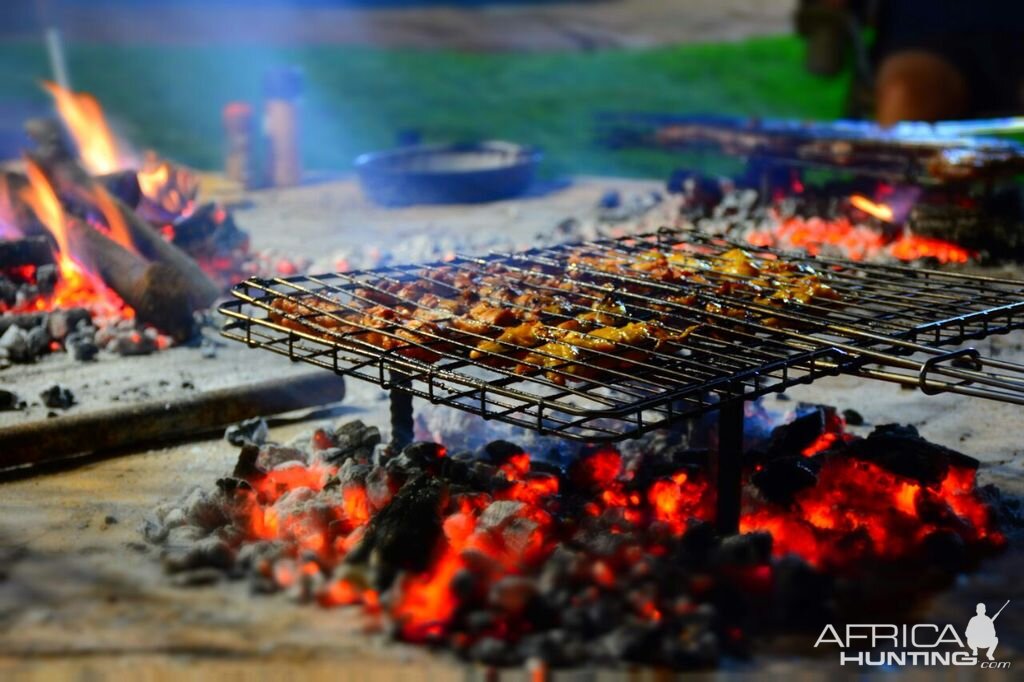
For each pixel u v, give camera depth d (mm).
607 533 1053
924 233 1971
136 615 983
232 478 1172
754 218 2133
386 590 998
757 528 1121
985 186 1970
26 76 4238
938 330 1063
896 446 1182
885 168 1998
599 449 1248
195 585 1040
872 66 2898
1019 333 1719
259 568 1036
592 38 5090
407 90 4137
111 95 3998
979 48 2707
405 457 1194
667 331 1061
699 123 2285
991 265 1922
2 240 1829
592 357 1013
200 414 1439
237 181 2584
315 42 5113
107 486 1311
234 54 4781
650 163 3164
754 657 927
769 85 4027
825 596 988
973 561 1101
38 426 1345
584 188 2510
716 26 5258
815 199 2125
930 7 2791
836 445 1268
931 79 2713
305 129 3562
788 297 1173
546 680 884
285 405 1494
